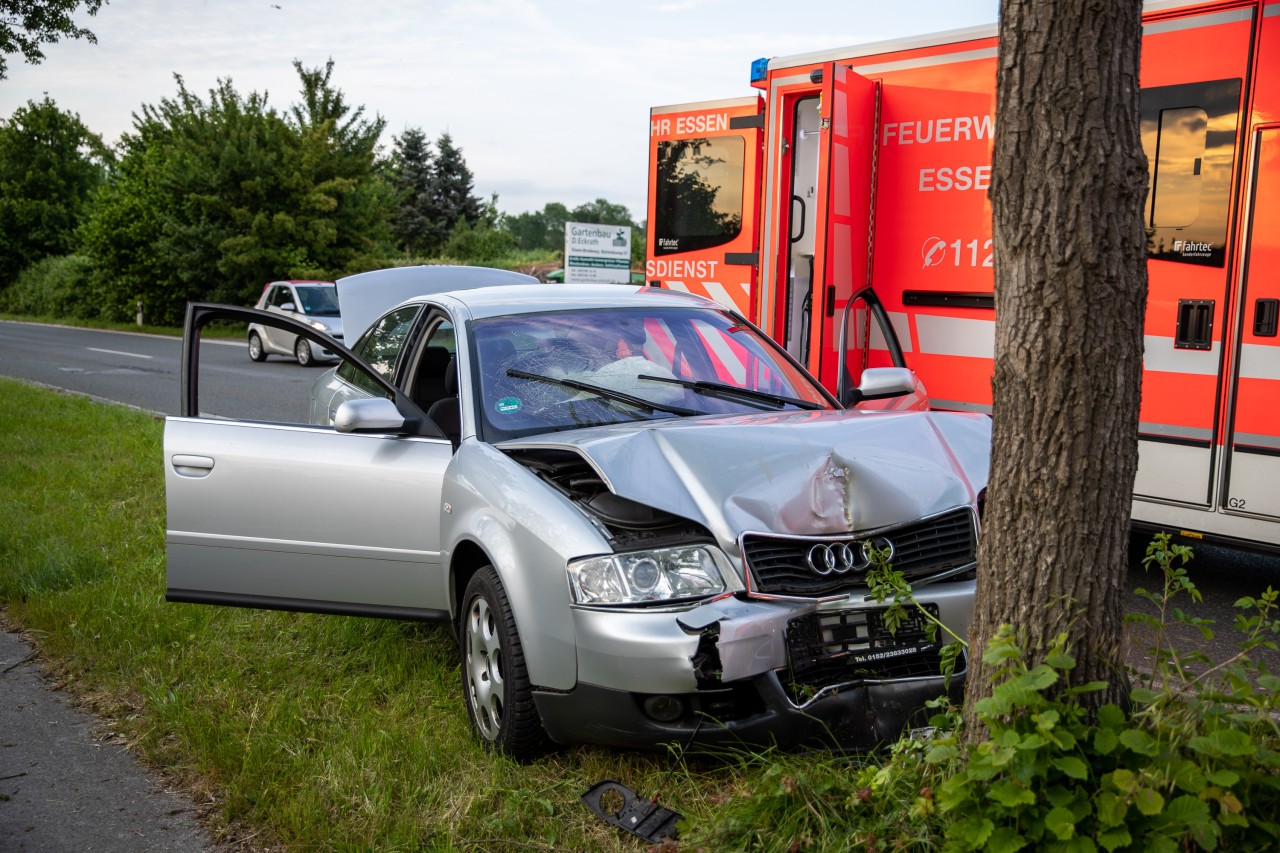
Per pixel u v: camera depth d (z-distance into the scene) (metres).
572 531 3.47
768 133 8.05
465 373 4.50
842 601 3.37
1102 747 2.49
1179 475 5.78
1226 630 5.16
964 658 3.50
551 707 3.48
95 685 4.66
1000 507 2.80
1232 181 5.51
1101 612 2.72
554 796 3.45
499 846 3.19
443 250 63.69
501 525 3.71
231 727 4.01
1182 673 2.77
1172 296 5.76
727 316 5.16
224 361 22.38
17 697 4.57
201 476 4.57
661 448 3.66
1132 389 2.71
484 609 3.85
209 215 35.16
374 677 4.46
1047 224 2.65
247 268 34.44
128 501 7.91
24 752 4.04
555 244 168.00
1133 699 2.70
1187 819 2.35
